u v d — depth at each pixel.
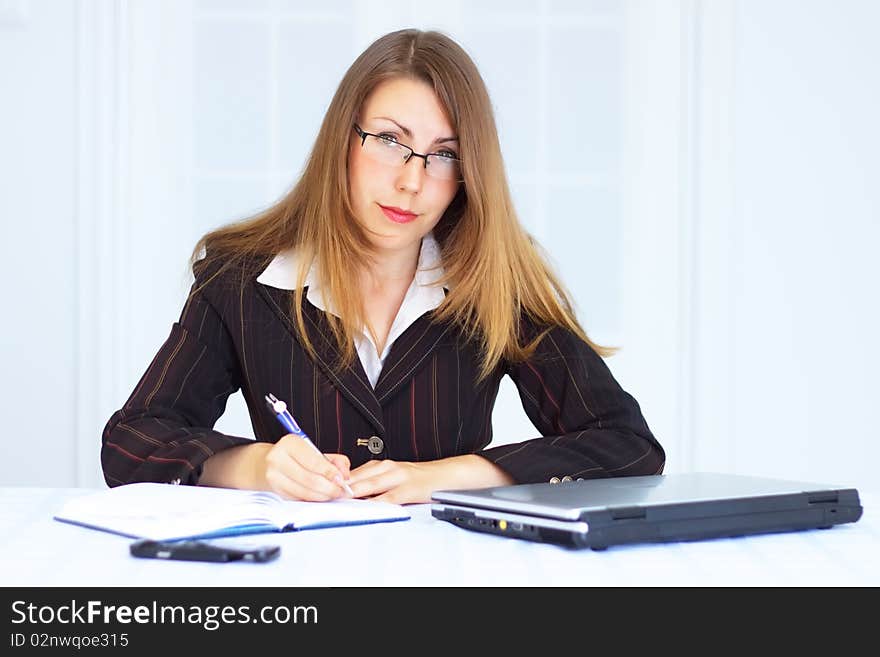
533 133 3.71
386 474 1.64
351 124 1.89
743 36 3.63
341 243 1.95
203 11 3.61
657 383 3.71
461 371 2.01
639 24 3.70
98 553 1.20
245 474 1.64
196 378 1.96
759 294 3.67
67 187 3.50
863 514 1.53
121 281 3.53
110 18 3.50
